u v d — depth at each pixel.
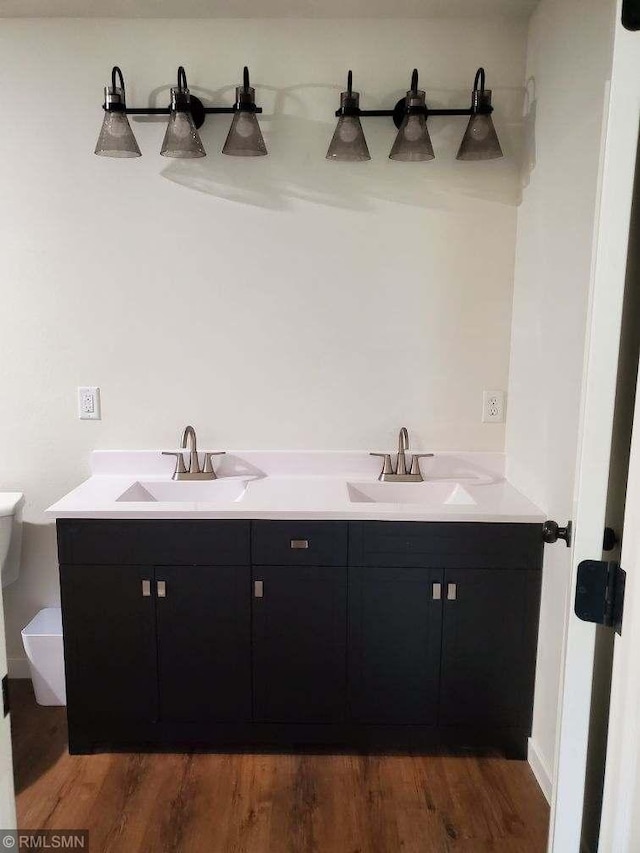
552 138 2.11
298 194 2.47
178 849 1.87
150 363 2.57
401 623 2.18
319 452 2.61
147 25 2.37
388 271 2.51
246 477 2.59
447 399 2.59
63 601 2.17
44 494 2.64
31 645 2.48
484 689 2.21
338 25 2.37
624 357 0.99
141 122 2.42
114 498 2.27
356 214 2.48
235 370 2.58
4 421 2.59
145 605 2.17
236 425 2.61
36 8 2.28
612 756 0.97
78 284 2.51
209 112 2.37
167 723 2.24
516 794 2.09
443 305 2.53
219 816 1.99
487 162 2.44
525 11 2.30
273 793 2.08
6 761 1.00
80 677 2.21
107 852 1.85
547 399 2.12
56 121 2.41
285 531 2.13
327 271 2.51
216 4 2.26
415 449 2.62
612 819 0.97
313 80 2.40
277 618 2.18
